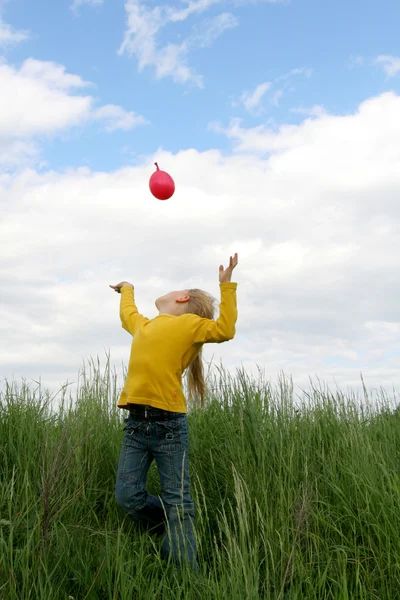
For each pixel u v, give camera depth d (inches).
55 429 170.6
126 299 165.3
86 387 191.8
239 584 104.1
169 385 137.6
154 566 121.7
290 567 119.3
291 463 146.3
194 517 136.1
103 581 112.9
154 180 154.7
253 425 160.9
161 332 141.3
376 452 155.9
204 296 157.4
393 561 124.0
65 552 118.8
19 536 124.0
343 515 135.6
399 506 130.7
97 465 159.0
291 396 183.9
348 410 184.7
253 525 131.3
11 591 99.7
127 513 140.5
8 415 165.0
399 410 194.9
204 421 184.9
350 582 122.2
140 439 137.6
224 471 157.6
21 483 142.7
